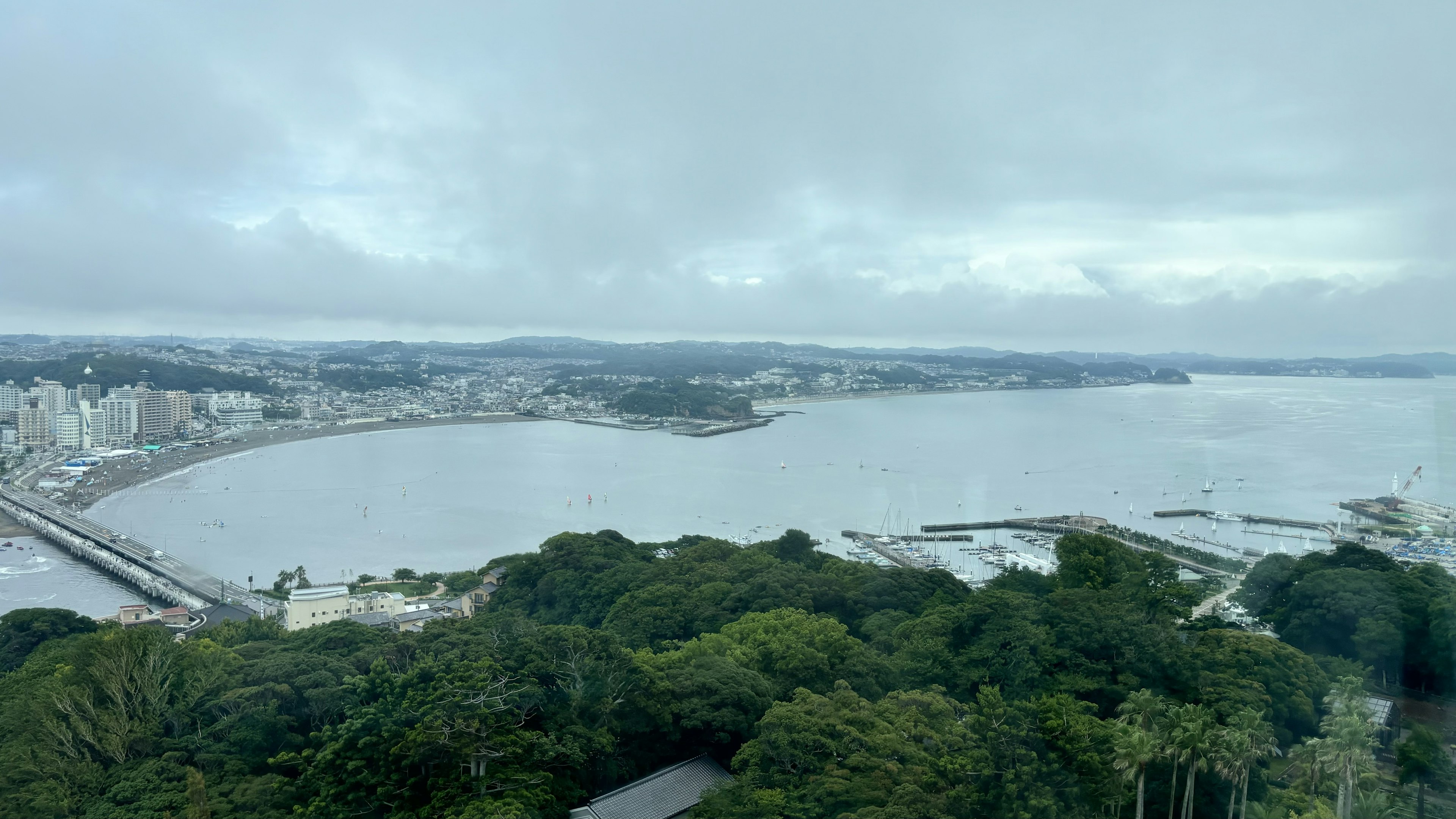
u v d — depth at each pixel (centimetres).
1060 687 6481
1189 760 5078
